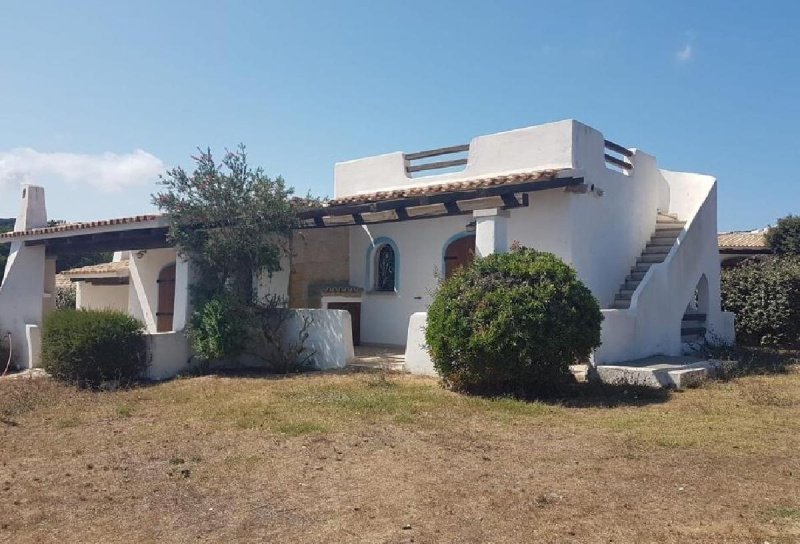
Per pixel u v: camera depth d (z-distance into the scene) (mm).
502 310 9102
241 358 13102
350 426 7598
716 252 15836
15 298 15570
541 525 4613
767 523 4605
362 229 16516
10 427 8148
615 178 14133
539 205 12938
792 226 23812
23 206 16516
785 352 15484
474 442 6883
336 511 4965
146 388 10977
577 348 9281
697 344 14484
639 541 4336
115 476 5984
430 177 15234
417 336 11664
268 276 14047
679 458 6246
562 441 6910
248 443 6977
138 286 17938
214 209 12438
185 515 4977
